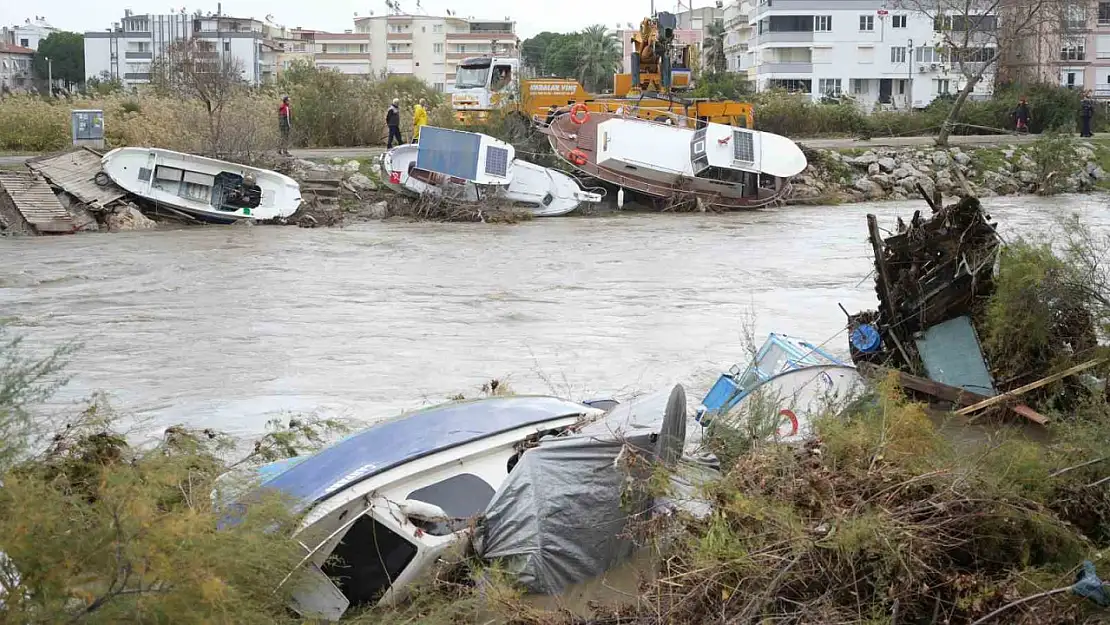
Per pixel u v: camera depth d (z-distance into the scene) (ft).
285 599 19.26
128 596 14.82
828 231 98.17
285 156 110.42
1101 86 254.88
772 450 22.21
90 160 98.99
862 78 276.62
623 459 22.16
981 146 141.38
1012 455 23.08
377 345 51.06
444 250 85.46
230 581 16.72
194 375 45.14
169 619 14.87
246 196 99.55
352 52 476.54
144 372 45.60
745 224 104.37
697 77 216.95
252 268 75.10
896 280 37.91
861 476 20.70
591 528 21.81
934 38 242.58
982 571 19.35
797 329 54.54
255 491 20.80
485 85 139.64
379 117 139.54
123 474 17.53
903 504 20.10
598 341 51.98
